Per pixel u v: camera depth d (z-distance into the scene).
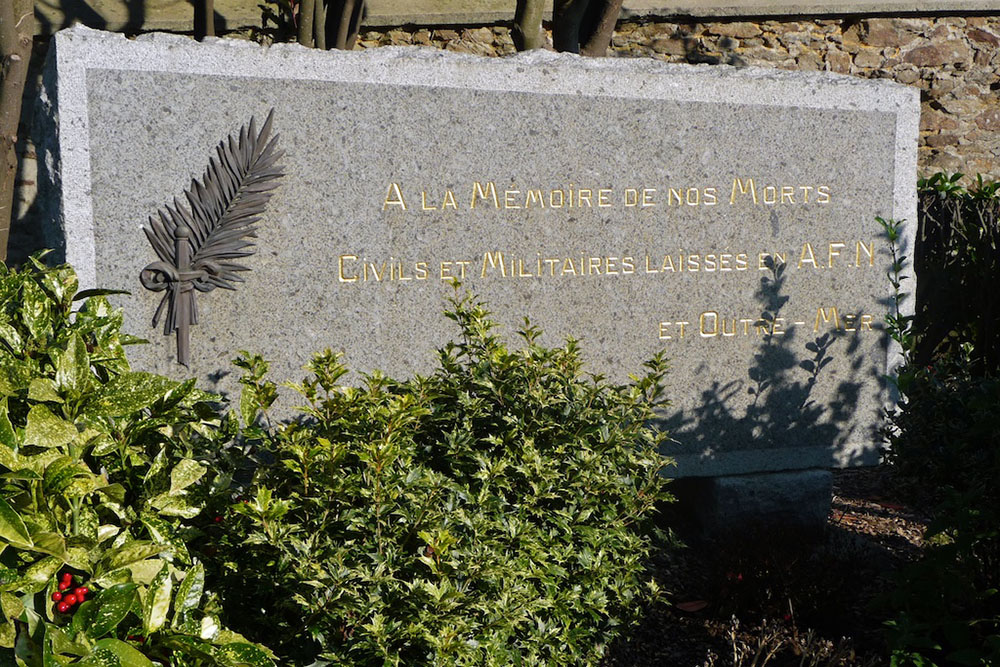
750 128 4.49
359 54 4.02
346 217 4.06
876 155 4.68
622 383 4.48
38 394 2.37
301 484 2.87
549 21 7.89
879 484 5.55
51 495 2.29
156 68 3.79
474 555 2.71
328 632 2.66
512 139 4.21
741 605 3.86
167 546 2.39
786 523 4.54
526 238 4.28
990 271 6.28
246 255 3.97
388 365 4.19
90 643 2.15
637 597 3.75
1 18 5.19
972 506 3.34
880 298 4.77
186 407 2.90
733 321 4.59
